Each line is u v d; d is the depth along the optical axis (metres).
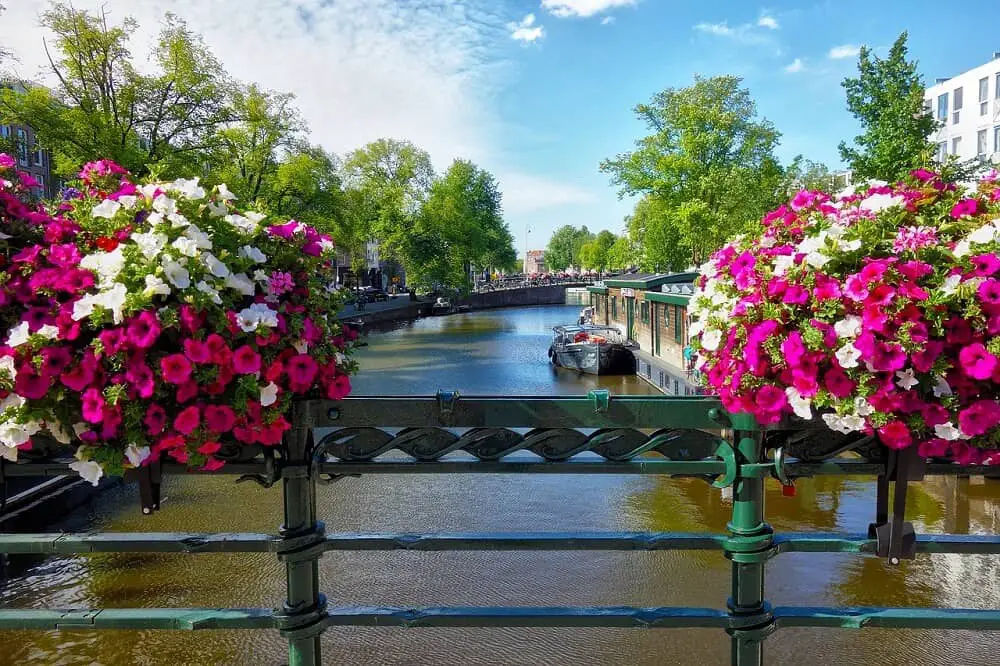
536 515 10.06
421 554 8.41
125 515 10.17
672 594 7.35
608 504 10.40
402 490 11.24
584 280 93.12
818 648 6.21
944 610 1.95
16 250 1.96
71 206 2.11
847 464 1.91
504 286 89.31
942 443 1.76
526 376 24.78
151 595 7.64
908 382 1.72
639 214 40.19
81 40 19.92
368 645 6.43
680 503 10.37
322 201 31.38
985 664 5.91
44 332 1.72
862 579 7.52
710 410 1.92
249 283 1.90
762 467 1.90
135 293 1.73
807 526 9.05
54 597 7.66
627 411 1.93
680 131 30.28
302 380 1.87
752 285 1.91
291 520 1.99
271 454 1.96
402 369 27.08
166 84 21.72
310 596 2.01
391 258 58.66
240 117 25.06
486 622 2.00
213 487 11.43
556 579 7.74
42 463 1.96
